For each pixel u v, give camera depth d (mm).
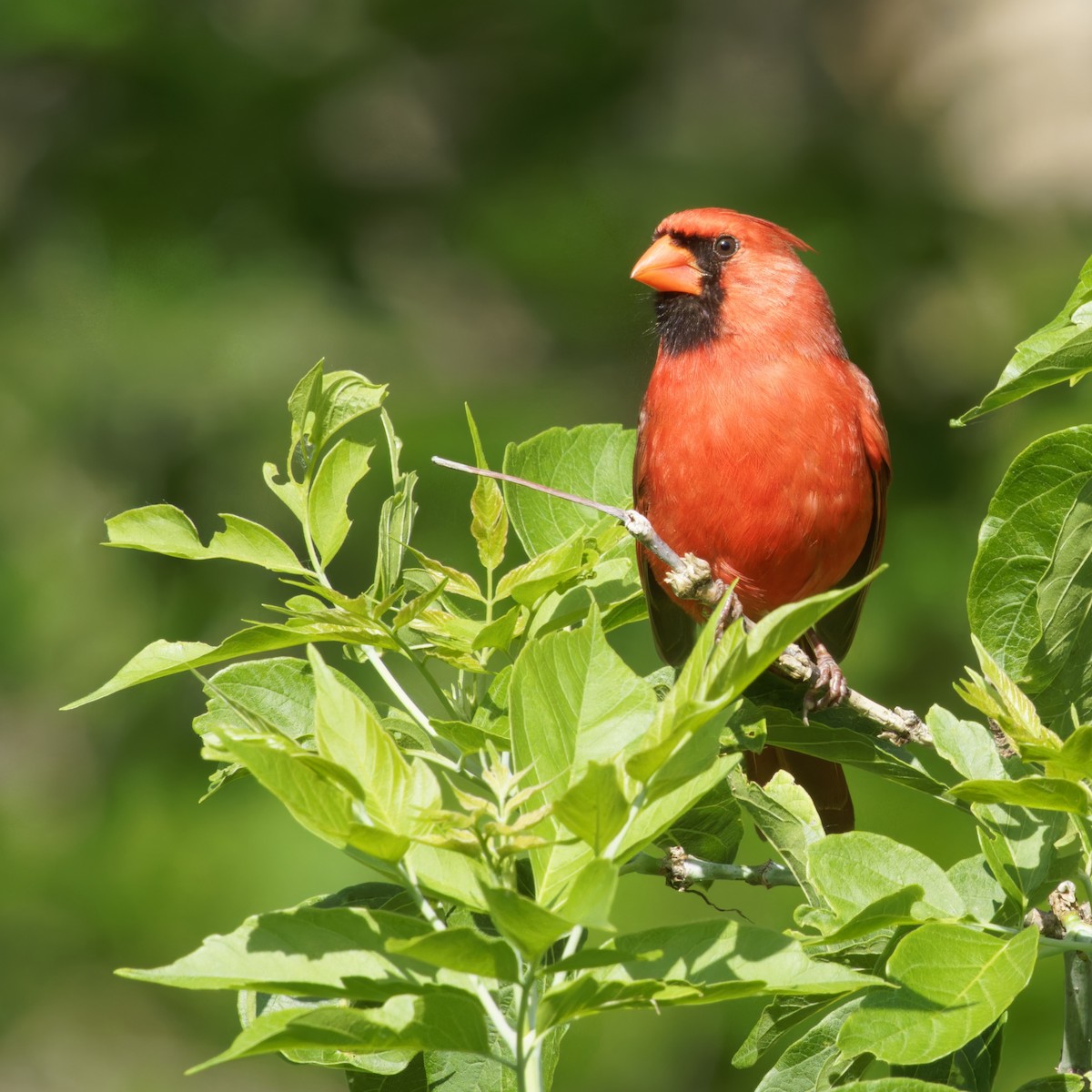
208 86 14320
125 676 4047
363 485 11406
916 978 3264
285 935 3041
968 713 11125
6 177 14242
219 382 13141
